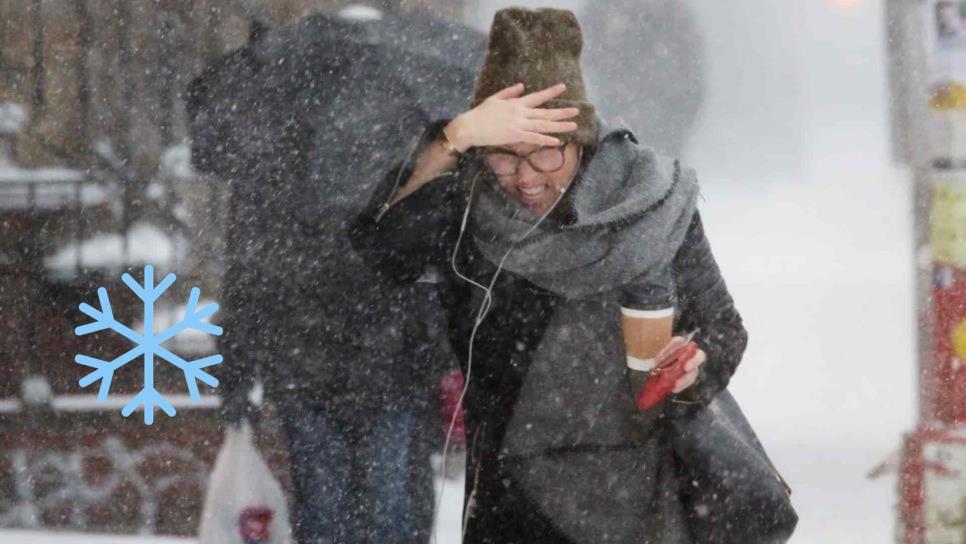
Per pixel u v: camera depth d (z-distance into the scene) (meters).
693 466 13.19
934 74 14.96
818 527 16.75
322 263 15.06
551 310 13.07
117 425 24.70
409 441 15.27
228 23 34.81
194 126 15.86
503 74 13.21
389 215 13.38
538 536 13.35
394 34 15.68
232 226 15.48
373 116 15.30
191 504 20.77
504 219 12.89
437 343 15.31
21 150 35.44
